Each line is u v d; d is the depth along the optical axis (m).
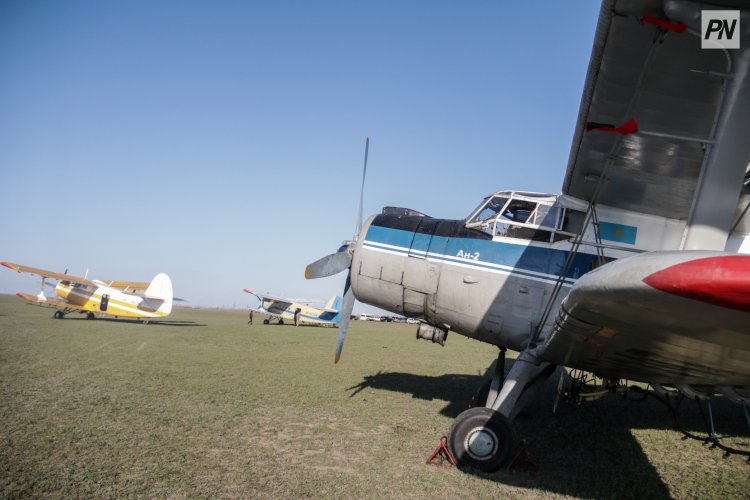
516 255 6.56
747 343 2.66
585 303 2.98
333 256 8.31
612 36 3.52
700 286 2.13
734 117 3.44
